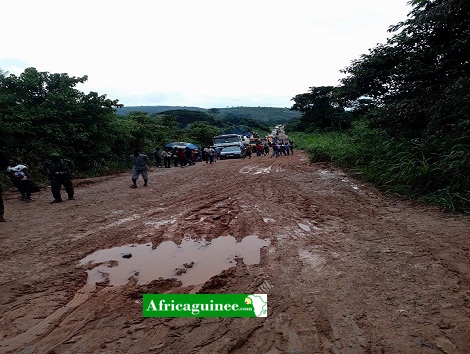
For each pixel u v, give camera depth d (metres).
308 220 6.43
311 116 41.25
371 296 3.40
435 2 9.93
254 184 11.05
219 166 18.81
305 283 3.75
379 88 13.55
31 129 15.03
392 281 3.70
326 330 2.85
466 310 3.05
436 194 7.40
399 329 2.82
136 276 4.17
